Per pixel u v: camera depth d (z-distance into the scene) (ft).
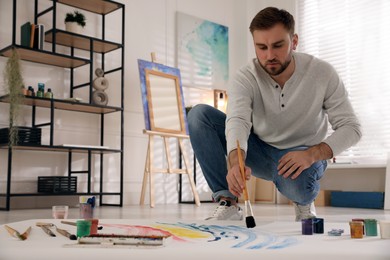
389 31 14.64
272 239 3.60
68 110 13.14
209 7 17.28
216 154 6.15
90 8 13.38
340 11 15.90
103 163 13.78
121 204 12.92
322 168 5.74
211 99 16.92
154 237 3.19
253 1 18.12
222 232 4.12
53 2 12.05
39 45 11.60
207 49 16.94
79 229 3.53
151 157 13.41
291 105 5.53
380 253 2.87
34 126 12.03
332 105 5.49
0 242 3.34
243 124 5.20
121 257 2.71
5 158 11.88
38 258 2.71
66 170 12.99
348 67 15.55
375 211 11.21
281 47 5.02
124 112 14.38
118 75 14.37
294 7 17.03
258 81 5.62
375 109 14.82
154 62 14.34
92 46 12.67
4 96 11.25
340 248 3.07
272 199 15.83
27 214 9.00
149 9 15.35
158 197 15.10
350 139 5.19
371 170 14.71
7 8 12.19
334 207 13.42
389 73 14.58
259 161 6.20
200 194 16.40
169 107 14.34
